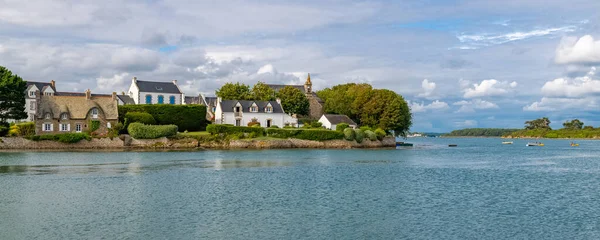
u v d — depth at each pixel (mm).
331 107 179750
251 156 97625
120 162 80750
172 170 68188
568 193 49375
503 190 51094
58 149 114062
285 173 65250
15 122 138250
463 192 49281
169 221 34906
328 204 41750
